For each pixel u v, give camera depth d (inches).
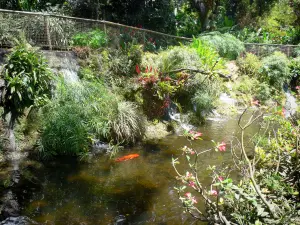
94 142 221.5
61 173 181.8
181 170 186.9
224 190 104.3
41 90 225.1
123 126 229.9
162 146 230.1
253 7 652.7
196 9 593.6
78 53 281.7
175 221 133.8
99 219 135.1
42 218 134.6
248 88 375.6
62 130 206.5
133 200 152.2
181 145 232.7
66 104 221.9
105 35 303.0
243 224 93.7
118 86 274.5
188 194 110.3
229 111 330.0
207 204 109.7
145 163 198.1
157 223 132.3
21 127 212.7
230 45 433.1
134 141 233.8
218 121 302.2
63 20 286.7
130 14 448.1
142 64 296.7
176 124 279.0
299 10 672.4
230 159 201.0
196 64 317.7
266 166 138.5
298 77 444.8
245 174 114.6
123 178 176.6
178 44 402.3
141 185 168.1
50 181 171.0
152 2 470.3
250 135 253.0
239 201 99.3
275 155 139.3
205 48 360.5
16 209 140.9
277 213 95.3
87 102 231.1
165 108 284.8
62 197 153.9
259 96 374.0
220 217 97.7
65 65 263.0
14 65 216.5
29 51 224.8
